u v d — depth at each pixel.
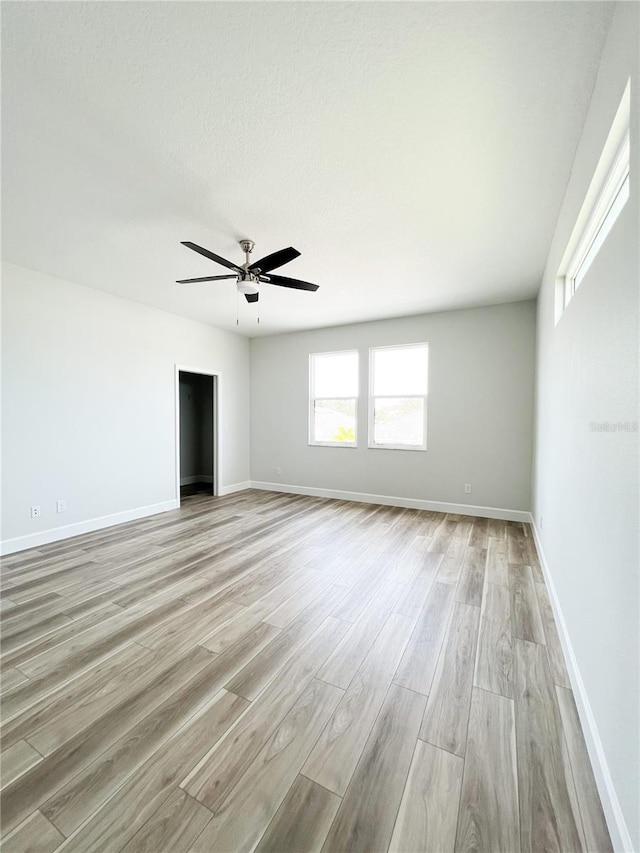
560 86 1.53
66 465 3.82
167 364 4.93
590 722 1.38
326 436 5.84
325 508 5.07
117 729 1.46
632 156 1.06
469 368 4.69
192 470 7.37
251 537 3.85
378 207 2.43
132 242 2.91
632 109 1.06
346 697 1.64
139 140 1.83
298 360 6.00
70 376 3.85
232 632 2.14
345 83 1.51
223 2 1.22
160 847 1.06
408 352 5.16
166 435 4.94
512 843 1.08
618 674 1.11
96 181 2.15
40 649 1.98
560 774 1.29
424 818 1.14
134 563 3.15
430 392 4.92
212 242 2.91
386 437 5.32
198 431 7.46
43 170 2.05
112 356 4.25
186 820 1.13
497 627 2.20
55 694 1.65
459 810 1.17
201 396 7.42
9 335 3.37
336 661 1.89
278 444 6.23
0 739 1.42
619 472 1.17
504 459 4.53
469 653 1.96
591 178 1.60
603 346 1.38
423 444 5.05
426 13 1.26
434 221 2.60
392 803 1.18
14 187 2.21
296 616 2.31
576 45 1.36
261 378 6.37
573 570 1.86
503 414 4.53
